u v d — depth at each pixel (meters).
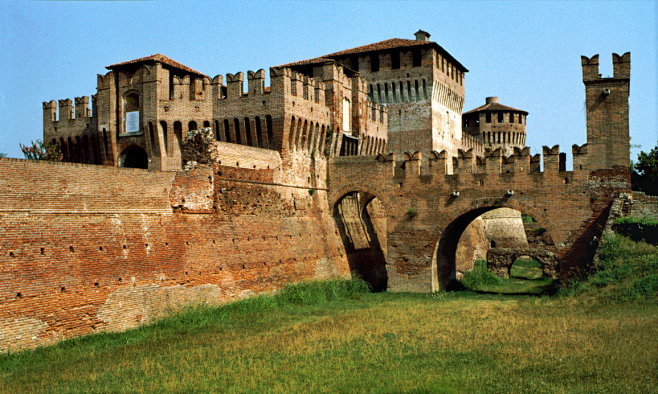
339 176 63.94
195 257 44.66
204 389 26.72
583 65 55.38
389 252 61.09
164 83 60.56
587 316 40.50
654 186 74.25
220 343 35.62
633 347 31.23
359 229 69.69
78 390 26.38
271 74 57.00
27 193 34.09
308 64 68.88
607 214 53.38
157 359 31.80
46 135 67.44
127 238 39.56
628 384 25.64
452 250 65.25
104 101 62.38
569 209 54.59
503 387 25.95
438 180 59.44
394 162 61.62
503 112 127.44
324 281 57.88
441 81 83.19
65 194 36.19
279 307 48.66
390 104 82.75
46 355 32.00
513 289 66.62
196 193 45.75
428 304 51.84
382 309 48.81
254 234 51.25
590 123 54.72
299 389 26.61
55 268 34.66
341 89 66.75
